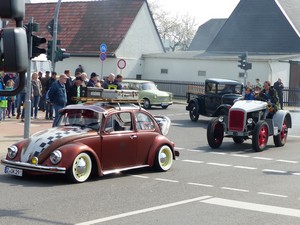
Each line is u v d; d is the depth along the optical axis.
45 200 9.70
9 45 4.88
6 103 22.56
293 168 14.31
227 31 51.81
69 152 11.13
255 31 50.41
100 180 11.75
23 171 11.33
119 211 9.03
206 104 26.98
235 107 17.91
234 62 43.84
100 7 49.91
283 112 18.84
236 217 8.86
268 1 49.91
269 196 10.63
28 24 16.00
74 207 9.23
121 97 12.59
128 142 12.28
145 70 48.72
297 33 48.19
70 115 12.27
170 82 46.88
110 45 46.47
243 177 12.72
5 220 8.28
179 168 13.75
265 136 17.69
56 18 23.94
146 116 12.90
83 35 48.09
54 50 22.58
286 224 8.50
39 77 27.86
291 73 43.56
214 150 17.56
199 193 10.70
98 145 11.67
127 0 49.22
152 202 9.78
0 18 4.91
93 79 19.64
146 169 13.34
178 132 22.61
